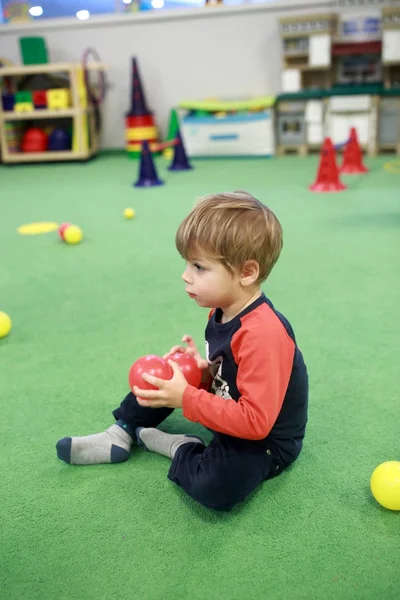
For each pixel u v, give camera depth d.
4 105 5.53
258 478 1.06
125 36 5.63
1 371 1.64
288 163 4.99
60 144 5.54
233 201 1.01
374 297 2.04
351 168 4.39
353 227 2.93
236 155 5.42
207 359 1.12
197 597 0.90
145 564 0.96
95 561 0.97
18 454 1.27
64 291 2.25
